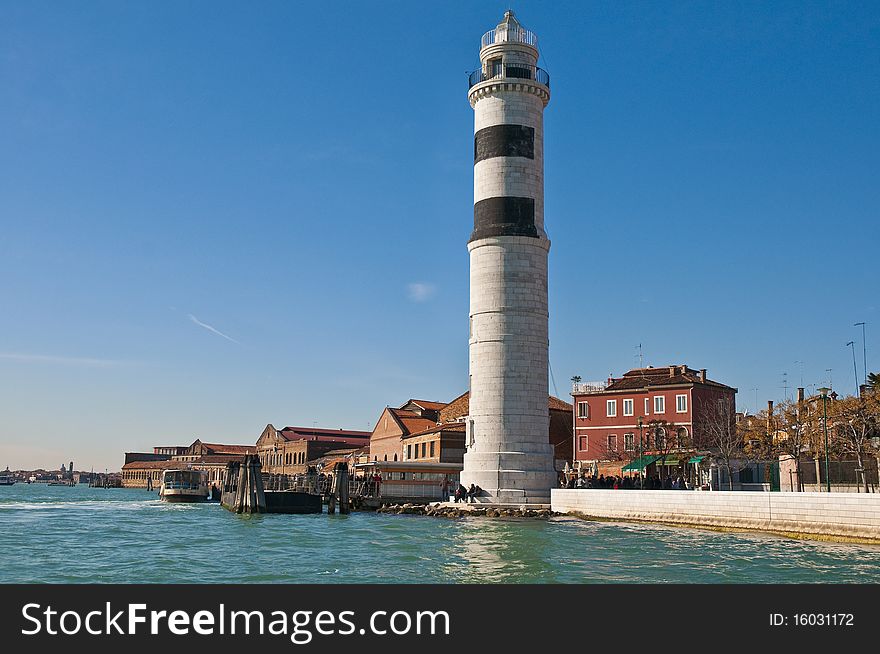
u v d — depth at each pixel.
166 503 95.00
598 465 77.50
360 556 35.22
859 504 39.56
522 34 63.62
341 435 160.88
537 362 60.66
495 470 59.16
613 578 28.80
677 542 40.12
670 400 77.31
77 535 46.69
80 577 29.69
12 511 74.62
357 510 70.69
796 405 69.38
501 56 62.81
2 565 32.97
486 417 60.06
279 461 155.50
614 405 80.81
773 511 43.41
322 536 44.53
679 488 63.19
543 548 37.66
